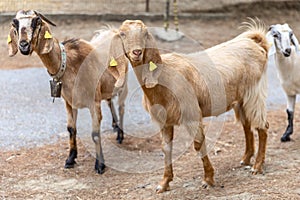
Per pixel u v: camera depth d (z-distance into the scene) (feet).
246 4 54.60
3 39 45.98
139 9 53.67
